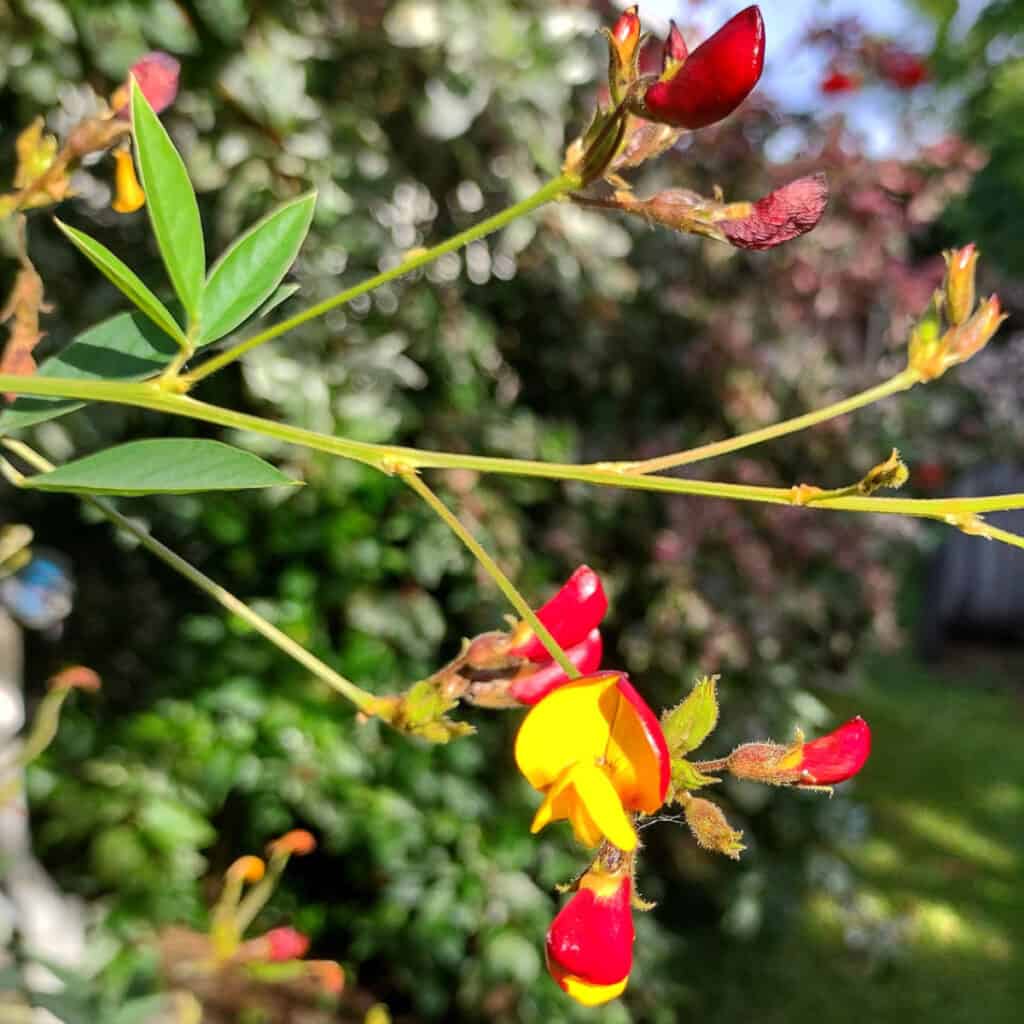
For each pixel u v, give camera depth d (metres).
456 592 0.49
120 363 0.13
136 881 0.39
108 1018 0.21
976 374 0.77
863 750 0.12
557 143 0.46
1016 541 0.11
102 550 0.51
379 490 0.45
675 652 0.53
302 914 0.48
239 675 0.46
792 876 0.64
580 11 0.44
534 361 0.56
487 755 0.50
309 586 0.46
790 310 0.59
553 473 0.12
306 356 0.42
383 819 0.45
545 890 0.50
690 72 0.10
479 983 0.46
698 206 0.11
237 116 0.37
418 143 0.45
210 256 0.40
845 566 0.60
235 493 0.45
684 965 0.64
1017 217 1.35
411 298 0.46
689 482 0.12
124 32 0.32
